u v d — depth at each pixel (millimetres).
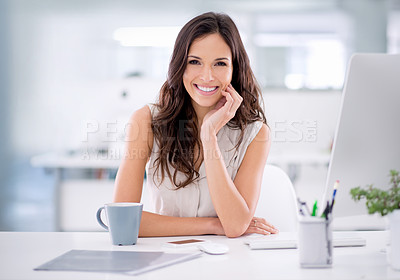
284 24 5516
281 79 5512
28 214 5418
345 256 1040
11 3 5691
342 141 1076
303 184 4230
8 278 873
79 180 3875
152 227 1305
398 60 1029
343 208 1125
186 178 1540
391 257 929
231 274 894
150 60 5672
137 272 890
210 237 1300
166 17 5668
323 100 4723
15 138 5660
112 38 5703
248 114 1563
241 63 1527
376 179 1104
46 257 1033
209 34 1417
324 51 5520
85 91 5715
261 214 1631
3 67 5676
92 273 896
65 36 5711
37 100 5699
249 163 1527
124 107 4547
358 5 5465
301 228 941
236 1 5547
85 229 3881
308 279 864
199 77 1438
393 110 1055
